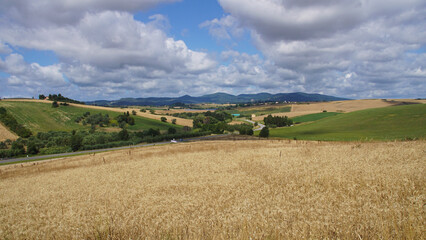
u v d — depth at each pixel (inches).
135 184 602.5
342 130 2987.2
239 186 464.8
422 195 299.3
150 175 719.1
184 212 346.3
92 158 1561.3
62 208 455.2
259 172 580.4
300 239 226.5
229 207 339.0
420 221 231.1
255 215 292.5
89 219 366.6
